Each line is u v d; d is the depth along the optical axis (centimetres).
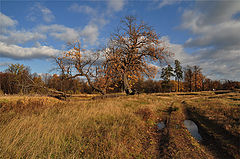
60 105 1129
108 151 469
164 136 645
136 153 490
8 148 422
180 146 518
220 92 3591
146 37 2302
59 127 617
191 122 852
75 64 2030
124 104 1366
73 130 592
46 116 784
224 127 628
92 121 739
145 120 888
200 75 5900
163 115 1080
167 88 6694
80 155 444
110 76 2277
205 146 521
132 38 2317
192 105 1376
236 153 428
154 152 502
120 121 763
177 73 6344
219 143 518
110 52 2272
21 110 879
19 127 566
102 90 2331
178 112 1114
